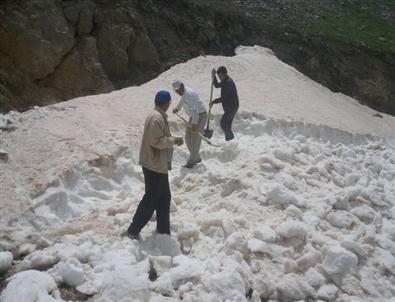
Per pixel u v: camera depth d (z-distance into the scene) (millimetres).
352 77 19516
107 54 13391
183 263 5457
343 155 10023
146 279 5012
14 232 5926
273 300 5336
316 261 5855
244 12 19656
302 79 16781
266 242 5977
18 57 11875
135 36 14047
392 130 15359
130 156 8219
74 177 7180
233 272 5281
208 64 14422
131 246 5684
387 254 6230
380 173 9922
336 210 6930
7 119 8688
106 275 5066
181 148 8922
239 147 8695
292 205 6672
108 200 7148
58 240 5859
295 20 22203
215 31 17016
